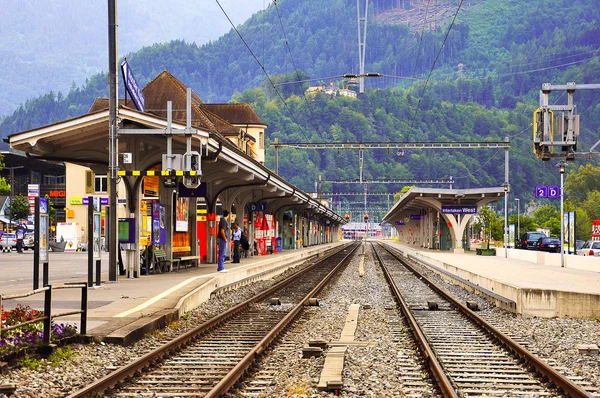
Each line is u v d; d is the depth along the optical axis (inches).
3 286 1057.5
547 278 1241.4
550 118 972.6
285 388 444.5
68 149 1133.7
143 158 1157.7
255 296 1031.6
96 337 580.4
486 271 1497.3
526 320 855.1
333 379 443.5
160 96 2536.9
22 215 3346.5
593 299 876.0
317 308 959.6
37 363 478.0
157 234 1235.9
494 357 573.9
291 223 3277.6
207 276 1136.8
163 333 670.5
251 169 1481.3
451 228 3004.4
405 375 492.7
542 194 1943.9
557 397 431.2
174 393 428.5
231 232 1897.1
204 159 1152.8
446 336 699.4
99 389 419.5
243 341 642.2
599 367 532.7
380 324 781.9
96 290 941.2
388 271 1903.3
